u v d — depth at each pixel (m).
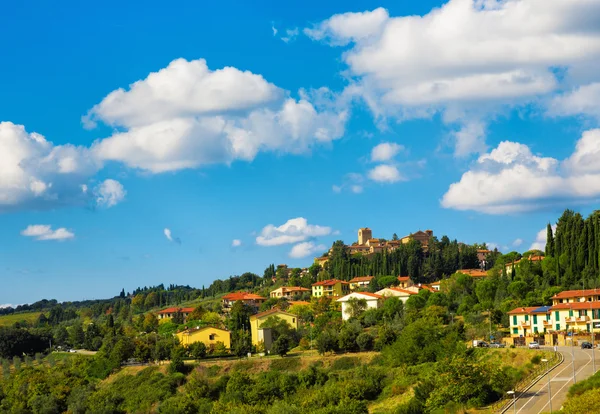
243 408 145.62
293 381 165.12
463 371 121.06
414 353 162.62
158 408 170.38
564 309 181.00
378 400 144.88
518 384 124.38
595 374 115.75
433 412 117.94
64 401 192.12
